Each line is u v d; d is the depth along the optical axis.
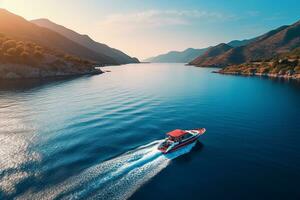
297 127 53.34
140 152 38.25
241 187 29.67
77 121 56.25
